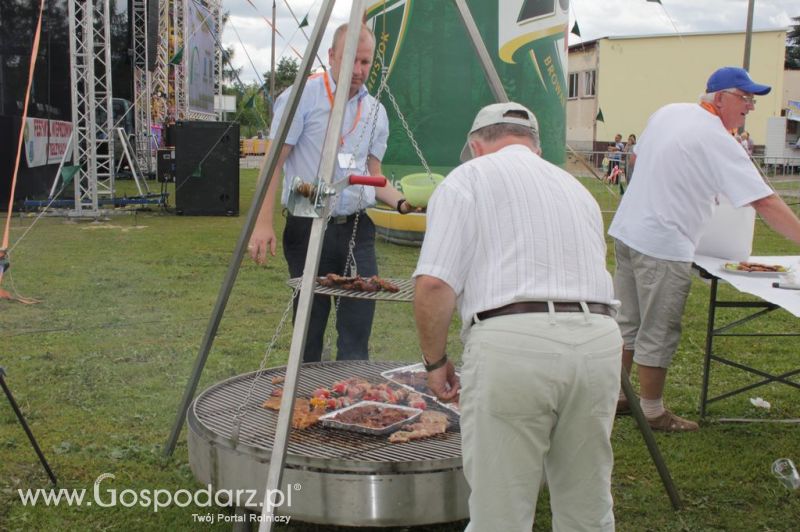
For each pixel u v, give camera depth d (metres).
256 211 3.16
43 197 15.29
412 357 5.23
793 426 4.19
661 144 3.87
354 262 3.89
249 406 3.22
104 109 16.25
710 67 23.58
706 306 7.22
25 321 6.09
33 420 3.98
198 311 6.59
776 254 10.09
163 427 3.94
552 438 2.15
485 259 2.07
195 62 26.72
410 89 9.36
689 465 3.65
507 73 9.22
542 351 1.98
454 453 2.72
